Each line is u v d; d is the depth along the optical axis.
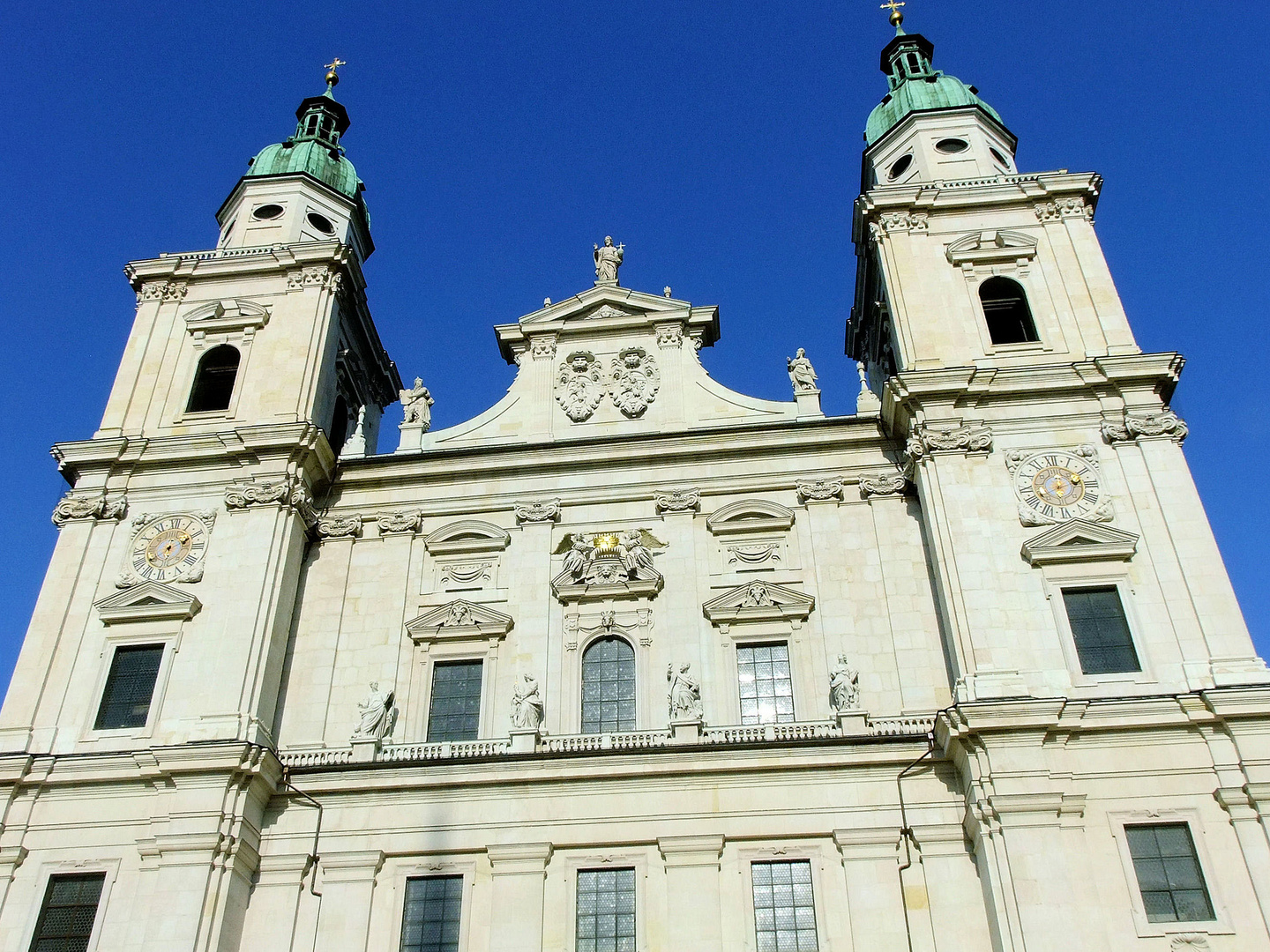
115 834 28.50
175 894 26.84
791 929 26.97
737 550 33.72
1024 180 38.62
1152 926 24.89
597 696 31.77
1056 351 34.75
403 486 36.06
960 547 30.52
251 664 30.83
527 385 38.19
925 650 31.00
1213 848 25.73
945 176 40.84
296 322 38.56
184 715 30.27
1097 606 29.75
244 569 32.50
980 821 26.41
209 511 34.16
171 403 37.19
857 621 31.88
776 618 32.09
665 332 38.41
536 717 30.34
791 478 34.72
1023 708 26.94
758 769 28.58
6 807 28.92
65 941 27.28
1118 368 33.16
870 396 36.34
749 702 31.16
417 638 32.91
